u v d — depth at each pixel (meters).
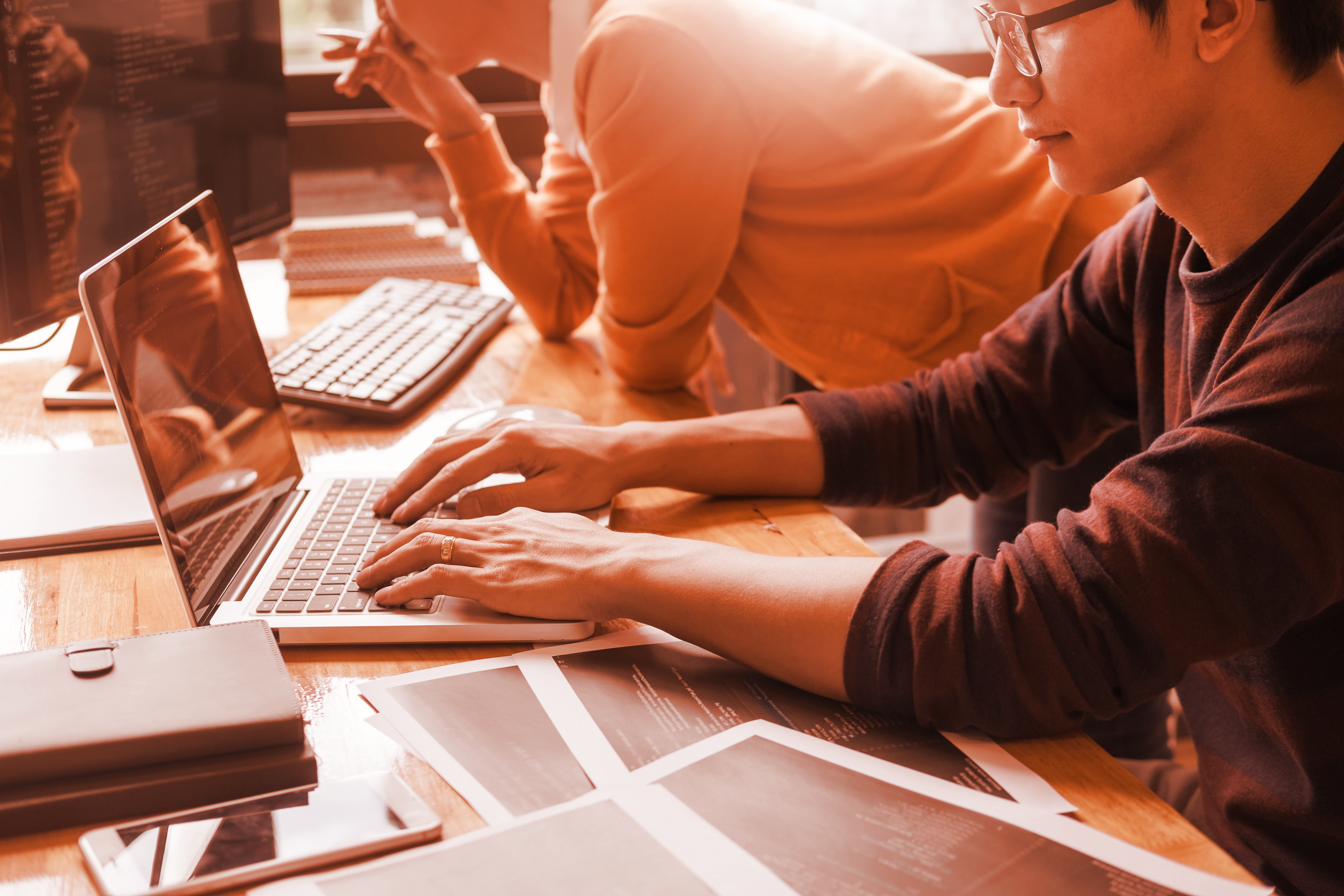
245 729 0.52
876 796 0.53
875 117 1.16
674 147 1.06
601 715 0.60
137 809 0.51
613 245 1.11
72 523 0.80
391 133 1.76
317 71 1.75
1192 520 0.55
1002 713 0.58
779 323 1.28
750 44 1.10
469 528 0.74
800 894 0.46
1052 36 0.62
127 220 1.03
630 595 0.67
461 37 1.23
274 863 0.47
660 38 1.05
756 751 0.57
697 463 0.88
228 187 1.22
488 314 1.34
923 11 1.85
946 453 0.90
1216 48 0.60
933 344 1.24
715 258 1.12
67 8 0.93
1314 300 0.58
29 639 0.67
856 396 0.93
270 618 0.68
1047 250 1.21
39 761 0.50
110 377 0.63
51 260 0.92
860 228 1.19
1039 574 0.59
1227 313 0.70
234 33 1.20
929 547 0.65
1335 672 0.67
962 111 1.22
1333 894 0.72
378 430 1.05
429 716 0.59
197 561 0.69
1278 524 0.54
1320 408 0.54
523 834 0.50
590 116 1.10
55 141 0.92
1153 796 0.55
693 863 0.48
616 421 1.08
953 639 0.59
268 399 0.88
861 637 0.61
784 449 0.89
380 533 0.80
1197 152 0.65
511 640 0.68
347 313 1.27
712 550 0.69
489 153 1.29
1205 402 0.63
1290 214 0.65
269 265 1.53
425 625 0.68
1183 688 0.84
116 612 0.71
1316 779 0.70
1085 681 0.57
